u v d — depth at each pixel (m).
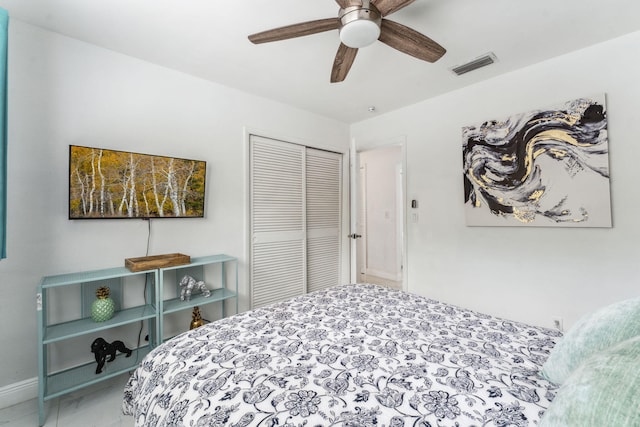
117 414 1.69
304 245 3.34
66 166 1.90
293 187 3.24
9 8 1.63
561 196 2.17
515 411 0.76
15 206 1.74
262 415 0.77
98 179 1.96
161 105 2.30
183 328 2.42
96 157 1.95
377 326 1.36
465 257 2.75
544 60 2.25
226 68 2.35
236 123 2.75
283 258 3.14
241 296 2.78
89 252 1.98
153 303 2.21
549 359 0.89
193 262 2.24
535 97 2.30
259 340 1.22
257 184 2.92
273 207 3.05
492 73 2.46
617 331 0.72
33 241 1.79
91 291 2.00
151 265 1.98
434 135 2.97
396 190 4.74
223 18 1.74
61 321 1.88
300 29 1.45
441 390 0.86
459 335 1.26
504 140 2.46
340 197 3.80
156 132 2.28
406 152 3.21
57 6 1.62
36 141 1.80
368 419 0.75
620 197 1.95
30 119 1.79
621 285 1.95
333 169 3.72
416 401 0.82
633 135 1.90
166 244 2.32
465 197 2.71
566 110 2.14
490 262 2.58
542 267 2.29
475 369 0.97
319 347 1.15
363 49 2.08
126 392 1.24
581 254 2.12
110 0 1.58
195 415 0.80
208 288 2.56
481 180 2.61
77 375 1.83
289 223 3.20
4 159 1.36
